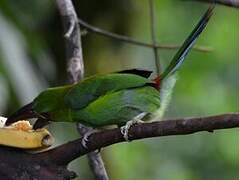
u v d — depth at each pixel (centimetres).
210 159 1711
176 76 786
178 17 1755
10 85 1005
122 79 777
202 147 1711
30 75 1031
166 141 1702
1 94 991
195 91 1756
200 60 1777
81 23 948
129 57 1409
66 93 784
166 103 788
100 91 775
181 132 630
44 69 1134
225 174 1697
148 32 1501
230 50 1827
